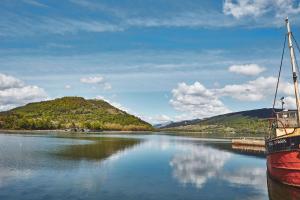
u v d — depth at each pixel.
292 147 35.06
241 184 41.28
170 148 99.44
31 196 33.59
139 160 64.12
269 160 42.16
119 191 36.56
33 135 170.75
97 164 56.53
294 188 36.62
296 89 41.97
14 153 69.88
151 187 38.91
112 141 128.25
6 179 41.50
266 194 35.75
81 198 33.25
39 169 49.19
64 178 43.00
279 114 45.72
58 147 88.69
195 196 35.00
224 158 72.19
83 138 148.25
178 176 46.41
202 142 140.12
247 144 117.00
